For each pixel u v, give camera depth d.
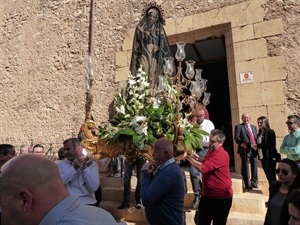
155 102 2.69
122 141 2.53
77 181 2.61
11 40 8.84
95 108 6.84
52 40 7.99
